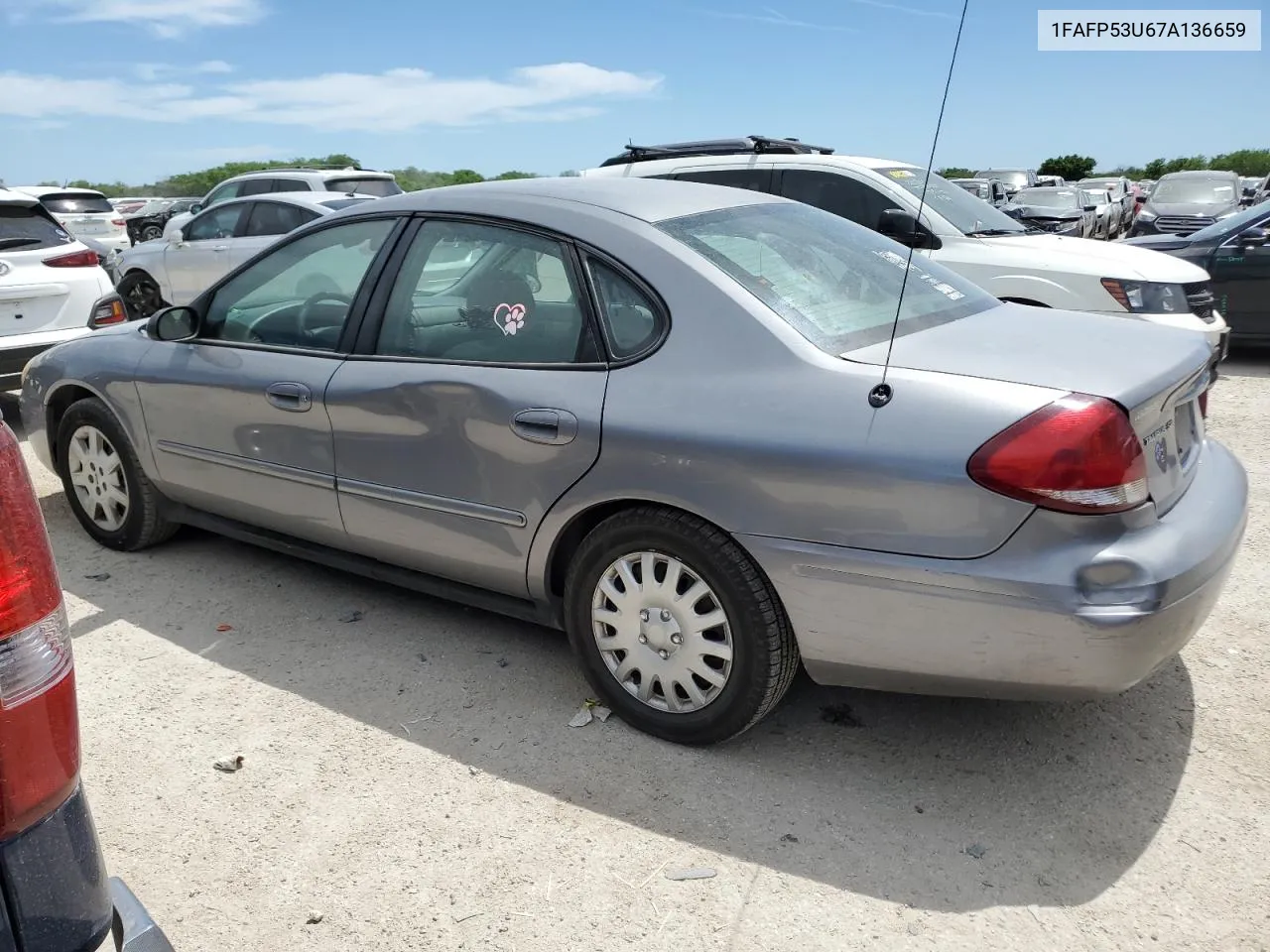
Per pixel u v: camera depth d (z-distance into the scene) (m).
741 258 3.15
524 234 3.35
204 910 2.50
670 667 3.07
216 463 4.10
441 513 3.42
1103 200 27.38
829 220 3.77
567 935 2.40
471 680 3.55
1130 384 2.60
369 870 2.62
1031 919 2.41
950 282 3.57
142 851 2.71
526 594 3.38
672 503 2.90
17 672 1.53
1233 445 6.33
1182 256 9.12
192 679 3.58
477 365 3.31
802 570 2.74
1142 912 2.42
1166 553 2.53
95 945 1.60
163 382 4.20
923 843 2.68
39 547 1.60
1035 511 2.47
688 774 2.99
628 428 2.95
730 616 2.90
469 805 2.87
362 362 3.61
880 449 2.61
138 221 20.55
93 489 4.68
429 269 3.53
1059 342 2.94
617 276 3.12
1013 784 2.92
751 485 2.77
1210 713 3.25
